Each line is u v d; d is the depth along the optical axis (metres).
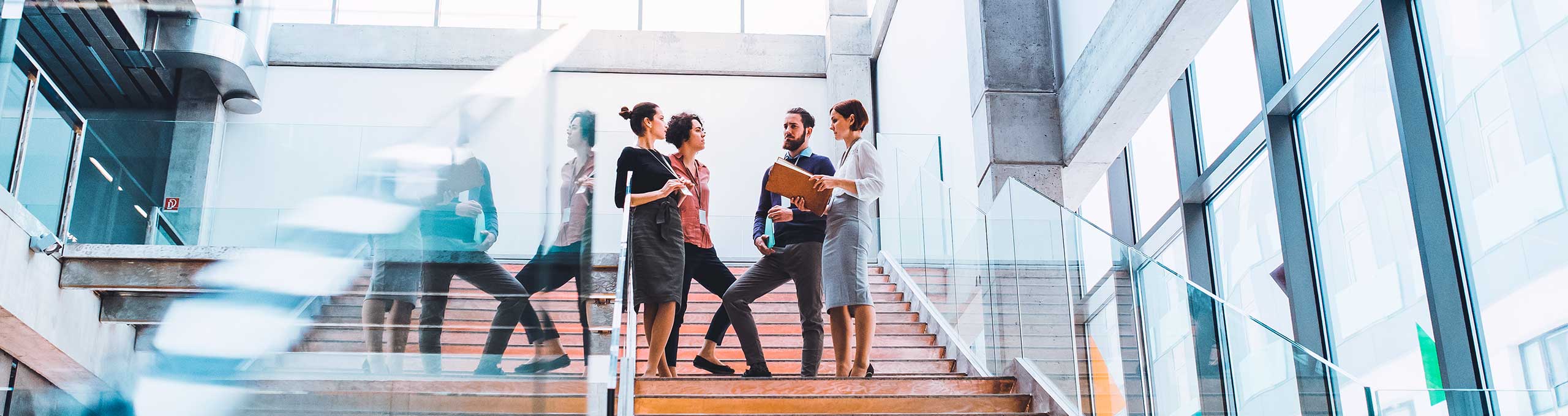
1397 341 6.08
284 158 6.17
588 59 13.41
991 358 5.50
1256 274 7.89
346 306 4.55
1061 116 9.03
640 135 5.07
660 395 4.63
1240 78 8.12
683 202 5.06
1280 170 7.14
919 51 11.64
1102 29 8.12
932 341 6.54
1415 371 5.90
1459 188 5.48
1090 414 4.44
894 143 8.94
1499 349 5.17
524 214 4.71
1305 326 6.86
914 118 11.77
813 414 4.45
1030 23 9.38
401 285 4.12
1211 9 6.73
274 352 4.62
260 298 4.87
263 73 9.48
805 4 14.25
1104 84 7.99
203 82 9.48
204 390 4.91
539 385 3.92
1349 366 6.63
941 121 10.67
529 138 4.89
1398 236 6.07
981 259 5.77
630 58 13.45
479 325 4.06
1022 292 5.14
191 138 6.31
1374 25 6.16
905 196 7.88
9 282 4.82
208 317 5.09
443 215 4.29
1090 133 8.31
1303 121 7.17
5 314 4.81
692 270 5.07
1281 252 7.25
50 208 5.57
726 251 10.67
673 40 13.61
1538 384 4.89
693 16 14.01
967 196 9.52
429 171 4.50
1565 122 4.69
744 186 13.10
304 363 4.45
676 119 5.12
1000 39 9.27
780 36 13.86
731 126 13.38
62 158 5.72
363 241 4.64
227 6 9.20
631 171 4.92
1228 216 8.38
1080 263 4.57
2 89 5.16
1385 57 5.80
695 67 13.52
